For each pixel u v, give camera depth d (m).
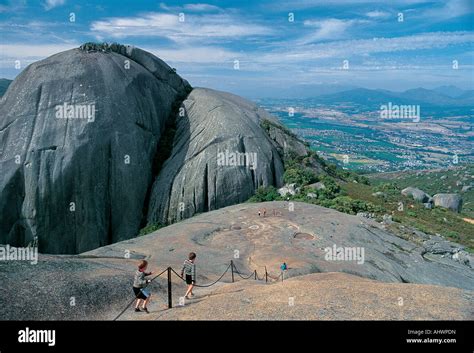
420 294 17.41
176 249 32.84
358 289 18.06
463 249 46.09
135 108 65.50
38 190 53.91
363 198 61.44
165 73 80.56
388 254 38.62
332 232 40.19
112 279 18.64
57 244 54.69
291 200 56.28
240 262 31.00
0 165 54.56
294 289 18.22
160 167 67.00
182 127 72.06
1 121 57.97
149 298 18.53
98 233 56.81
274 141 73.31
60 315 15.28
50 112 57.94
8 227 54.09
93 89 61.28
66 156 55.62
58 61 63.69
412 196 68.56
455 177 138.00
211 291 20.22
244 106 81.38
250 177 61.69
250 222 42.25
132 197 60.38
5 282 15.98
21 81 61.59
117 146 59.94
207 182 60.22
